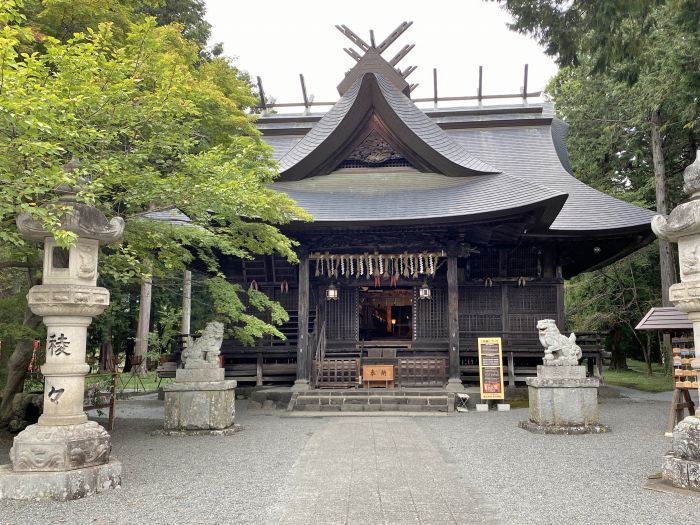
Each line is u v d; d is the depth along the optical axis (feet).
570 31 38.55
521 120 76.38
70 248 20.62
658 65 56.54
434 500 18.97
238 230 36.91
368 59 68.18
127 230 28.86
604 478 22.08
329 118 58.65
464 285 57.11
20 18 19.17
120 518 17.04
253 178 29.09
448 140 58.65
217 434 33.32
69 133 20.24
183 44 36.17
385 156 59.06
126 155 25.72
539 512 17.62
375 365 49.75
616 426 36.19
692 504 18.37
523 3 38.09
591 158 81.20
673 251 76.07
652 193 80.12
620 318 80.74
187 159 26.48
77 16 29.84
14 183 19.17
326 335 57.52
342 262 53.52
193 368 34.78
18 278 45.88
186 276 54.80
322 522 16.66
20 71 18.35
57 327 20.63
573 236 54.29
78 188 20.62
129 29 32.27
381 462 25.20
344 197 54.75
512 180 51.16
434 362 50.21
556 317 55.83
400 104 58.08
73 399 20.74
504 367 54.90
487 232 51.03
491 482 21.47
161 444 30.40
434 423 38.29
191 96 27.43
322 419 41.04
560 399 34.06
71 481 19.07
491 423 38.14
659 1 35.58
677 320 31.71
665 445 29.27
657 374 87.25
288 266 59.00
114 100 23.79
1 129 19.12
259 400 49.16
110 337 84.07
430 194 54.39
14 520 16.80
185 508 18.10
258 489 20.49
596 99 77.56
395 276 54.08
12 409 35.58
